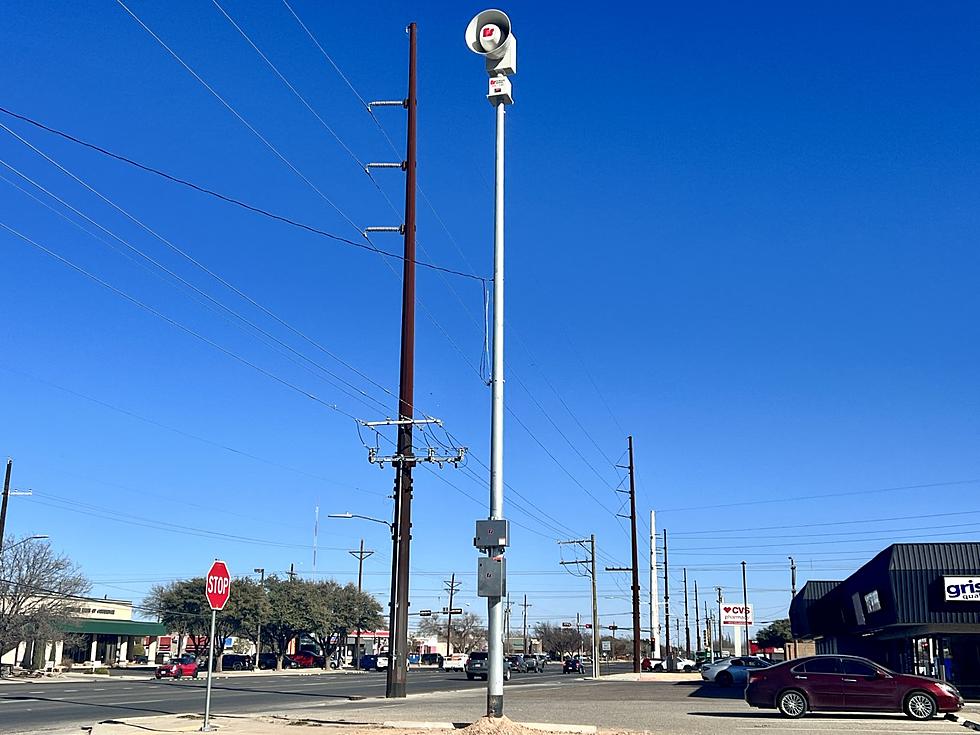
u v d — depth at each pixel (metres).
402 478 32.38
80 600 82.25
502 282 20.41
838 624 40.97
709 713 26.59
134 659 102.81
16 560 66.25
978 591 30.92
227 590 21.33
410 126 33.72
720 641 121.12
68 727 21.70
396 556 32.31
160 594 92.69
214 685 46.28
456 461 32.31
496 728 18.19
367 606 101.62
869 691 24.61
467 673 60.34
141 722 22.39
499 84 20.52
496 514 19.36
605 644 76.25
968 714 25.19
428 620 172.25
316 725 21.62
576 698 34.69
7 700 32.19
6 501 56.84
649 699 33.97
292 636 99.19
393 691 31.95
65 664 82.50
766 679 25.38
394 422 31.98
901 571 32.06
